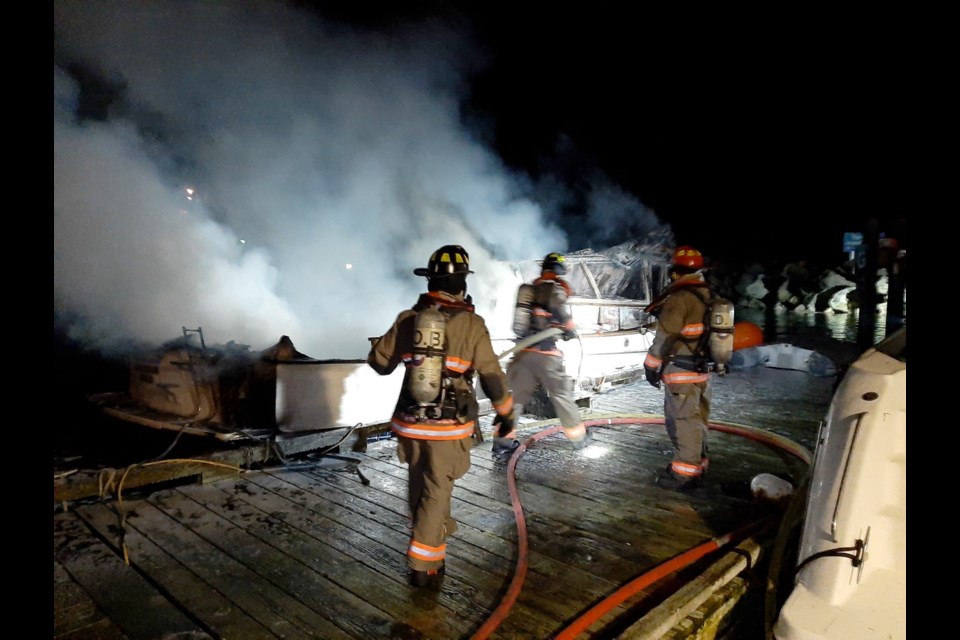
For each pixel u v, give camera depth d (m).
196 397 4.56
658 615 2.38
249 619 2.43
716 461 4.51
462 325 2.71
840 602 2.10
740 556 2.85
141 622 2.40
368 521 3.38
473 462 4.44
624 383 7.59
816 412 6.05
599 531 3.29
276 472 4.16
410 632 2.36
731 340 3.69
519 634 2.36
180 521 3.35
